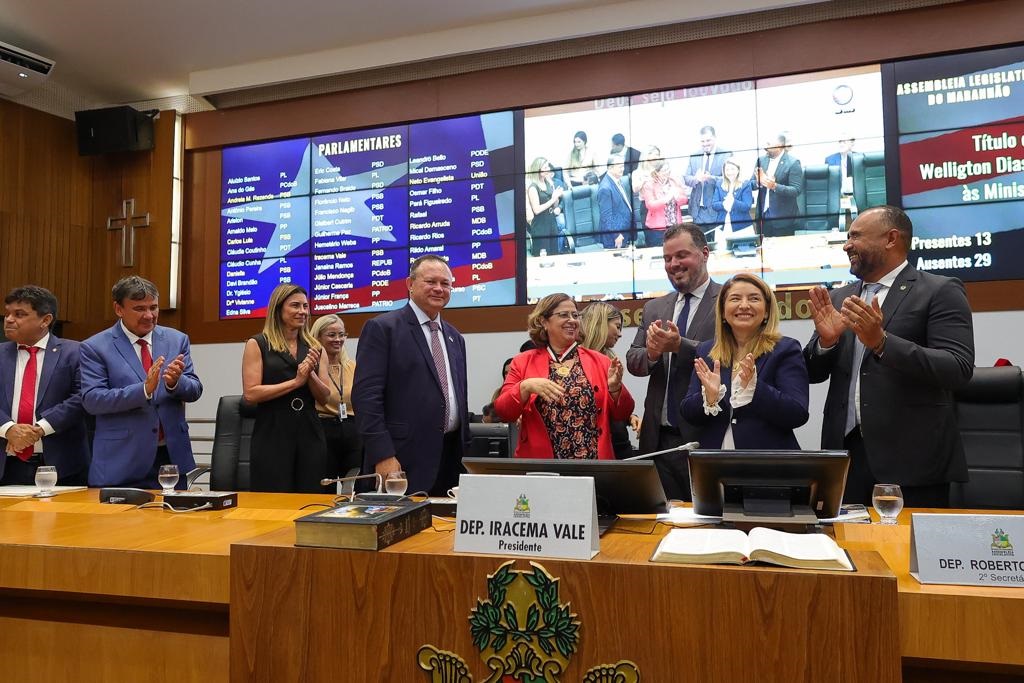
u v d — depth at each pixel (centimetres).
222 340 552
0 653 149
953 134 412
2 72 514
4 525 170
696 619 102
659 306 298
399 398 256
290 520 177
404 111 521
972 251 404
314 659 117
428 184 513
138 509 199
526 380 238
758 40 451
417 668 112
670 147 464
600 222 474
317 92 550
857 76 432
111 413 270
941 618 103
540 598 108
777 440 206
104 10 486
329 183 537
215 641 136
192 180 573
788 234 436
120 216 582
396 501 143
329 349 350
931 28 419
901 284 223
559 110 489
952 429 209
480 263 496
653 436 271
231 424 337
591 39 487
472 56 512
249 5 481
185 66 561
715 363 221
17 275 550
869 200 423
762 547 106
